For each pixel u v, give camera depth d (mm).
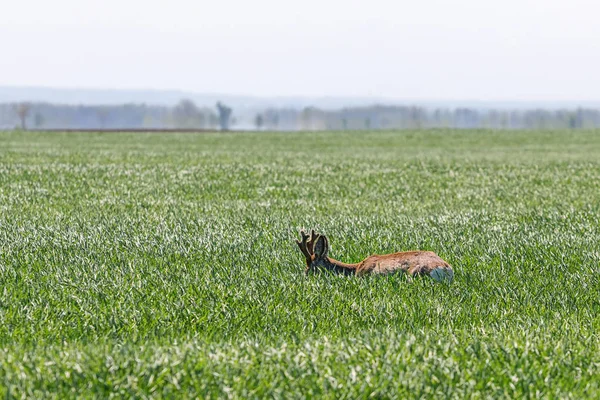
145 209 70125
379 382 24453
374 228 57750
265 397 23422
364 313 33875
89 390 23641
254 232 55469
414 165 133625
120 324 31938
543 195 88188
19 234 53000
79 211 67938
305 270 41719
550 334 30516
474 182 104000
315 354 26625
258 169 118625
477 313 34531
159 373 24797
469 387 24344
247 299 35781
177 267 42969
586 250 49062
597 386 24969
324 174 111875
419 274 38875
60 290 37188
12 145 190625
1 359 25953
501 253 47375
